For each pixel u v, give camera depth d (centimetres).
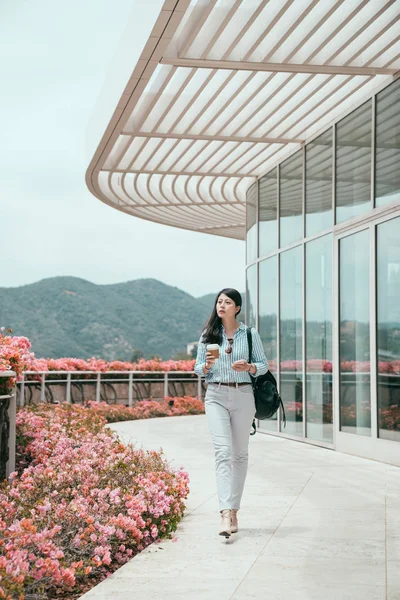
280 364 1165
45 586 352
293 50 706
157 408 1642
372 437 848
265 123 980
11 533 377
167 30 619
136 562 414
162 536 473
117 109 812
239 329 498
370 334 848
